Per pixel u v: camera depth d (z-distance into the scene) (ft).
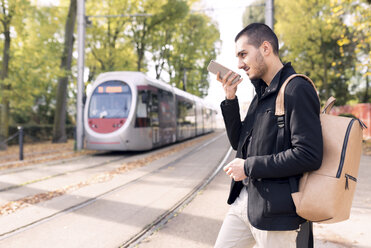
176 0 77.20
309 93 4.50
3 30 50.14
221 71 6.08
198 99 91.09
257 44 5.19
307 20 74.38
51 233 13.66
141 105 42.80
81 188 22.48
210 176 26.68
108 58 71.92
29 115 82.64
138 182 24.38
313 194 4.39
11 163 35.88
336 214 4.36
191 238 12.90
